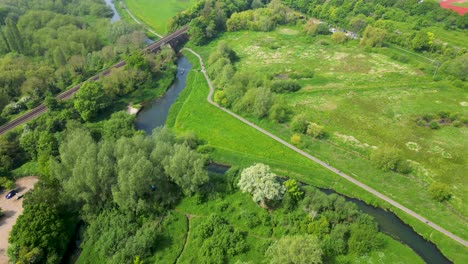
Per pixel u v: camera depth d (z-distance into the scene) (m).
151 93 147.38
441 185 90.94
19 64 148.38
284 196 84.75
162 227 82.69
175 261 75.56
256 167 88.06
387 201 92.00
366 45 183.12
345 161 105.38
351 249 75.75
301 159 107.19
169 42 189.75
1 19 194.88
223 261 74.06
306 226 79.81
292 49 186.75
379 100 135.50
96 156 86.12
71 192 82.19
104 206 85.25
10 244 76.31
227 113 130.62
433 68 155.38
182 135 113.81
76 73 151.00
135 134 109.00
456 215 87.12
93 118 126.25
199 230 80.06
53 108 122.38
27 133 107.44
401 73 157.12
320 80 153.38
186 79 160.75
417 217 87.00
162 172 87.44
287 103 135.00
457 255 77.31
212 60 165.75
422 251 79.62
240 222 83.44
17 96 137.62
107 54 164.62
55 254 73.38
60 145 96.50
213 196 89.44
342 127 120.19
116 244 77.00
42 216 75.31
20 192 93.69
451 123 121.50
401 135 115.75
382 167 100.94
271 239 78.69
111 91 138.12
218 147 112.75
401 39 181.38
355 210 81.75
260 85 138.00
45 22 195.62
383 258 75.19
